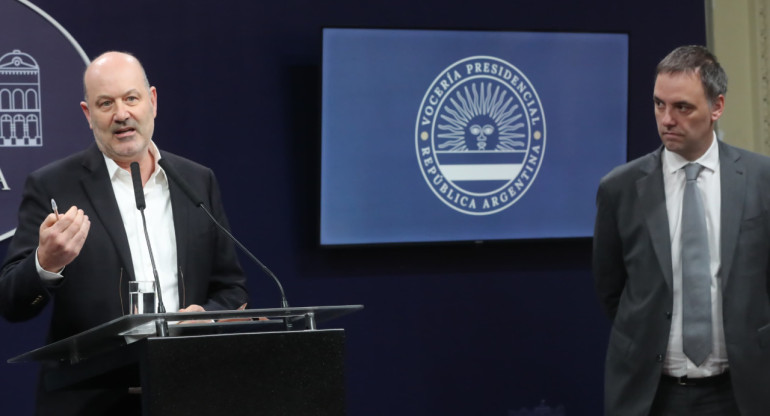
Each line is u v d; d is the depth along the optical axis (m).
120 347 3.98
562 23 9.86
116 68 5.55
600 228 6.64
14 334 8.46
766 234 6.12
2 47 8.37
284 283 9.12
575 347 9.88
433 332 9.52
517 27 9.74
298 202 9.18
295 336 4.02
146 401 3.78
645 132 10.06
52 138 8.48
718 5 10.30
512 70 9.40
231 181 9.01
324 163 8.99
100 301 5.47
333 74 8.95
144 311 4.44
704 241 6.07
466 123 9.32
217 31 9.00
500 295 9.70
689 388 6.10
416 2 9.50
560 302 9.86
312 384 4.04
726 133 10.40
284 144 9.16
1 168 8.36
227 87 9.02
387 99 9.10
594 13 9.95
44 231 4.50
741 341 5.97
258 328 4.80
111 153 5.68
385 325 9.40
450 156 9.30
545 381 9.79
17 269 4.89
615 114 9.65
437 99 9.23
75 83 8.55
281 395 3.98
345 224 9.07
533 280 9.79
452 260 9.58
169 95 8.86
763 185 6.19
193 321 4.52
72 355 4.62
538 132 9.49
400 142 9.16
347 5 9.33
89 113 5.64
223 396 3.88
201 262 5.82
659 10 10.12
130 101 5.57
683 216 6.15
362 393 9.33
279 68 9.15
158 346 3.78
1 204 8.35
